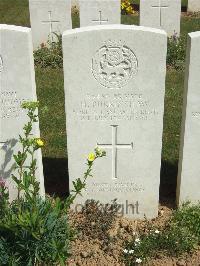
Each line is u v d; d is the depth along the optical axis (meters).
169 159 2.18
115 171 1.71
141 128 1.62
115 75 1.54
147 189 1.74
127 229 1.70
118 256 1.56
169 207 1.83
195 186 1.75
